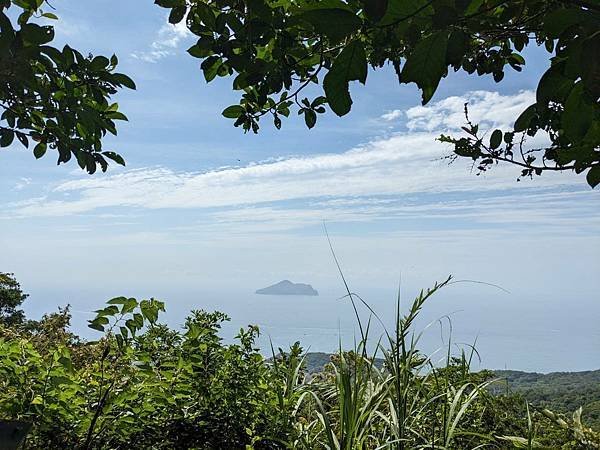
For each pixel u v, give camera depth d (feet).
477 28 3.68
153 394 9.06
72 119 7.13
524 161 6.10
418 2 3.49
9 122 7.46
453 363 10.19
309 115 7.90
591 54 3.13
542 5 4.59
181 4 6.41
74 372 9.32
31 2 6.83
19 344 8.89
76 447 8.45
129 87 7.76
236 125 8.14
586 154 4.36
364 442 8.66
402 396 8.56
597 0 3.29
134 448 9.05
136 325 9.03
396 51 5.48
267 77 6.21
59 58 6.63
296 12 5.56
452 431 8.18
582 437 6.68
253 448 9.37
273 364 10.60
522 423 9.71
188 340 9.86
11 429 5.49
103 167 7.99
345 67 3.79
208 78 6.96
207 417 9.69
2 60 5.86
